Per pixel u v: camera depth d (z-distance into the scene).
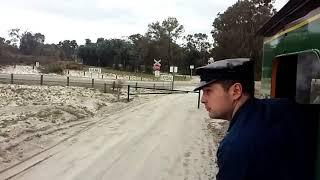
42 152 13.91
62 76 67.75
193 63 132.38
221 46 75.88
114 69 121.75
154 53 121.44
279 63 4.99
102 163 12.52
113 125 20.55
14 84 40.09
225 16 77.50
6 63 86.88
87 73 86.12
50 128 18.55
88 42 137.88
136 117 24.16
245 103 2.50
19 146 14.40
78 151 14.16
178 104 33.22
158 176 11.24
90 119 22.88
